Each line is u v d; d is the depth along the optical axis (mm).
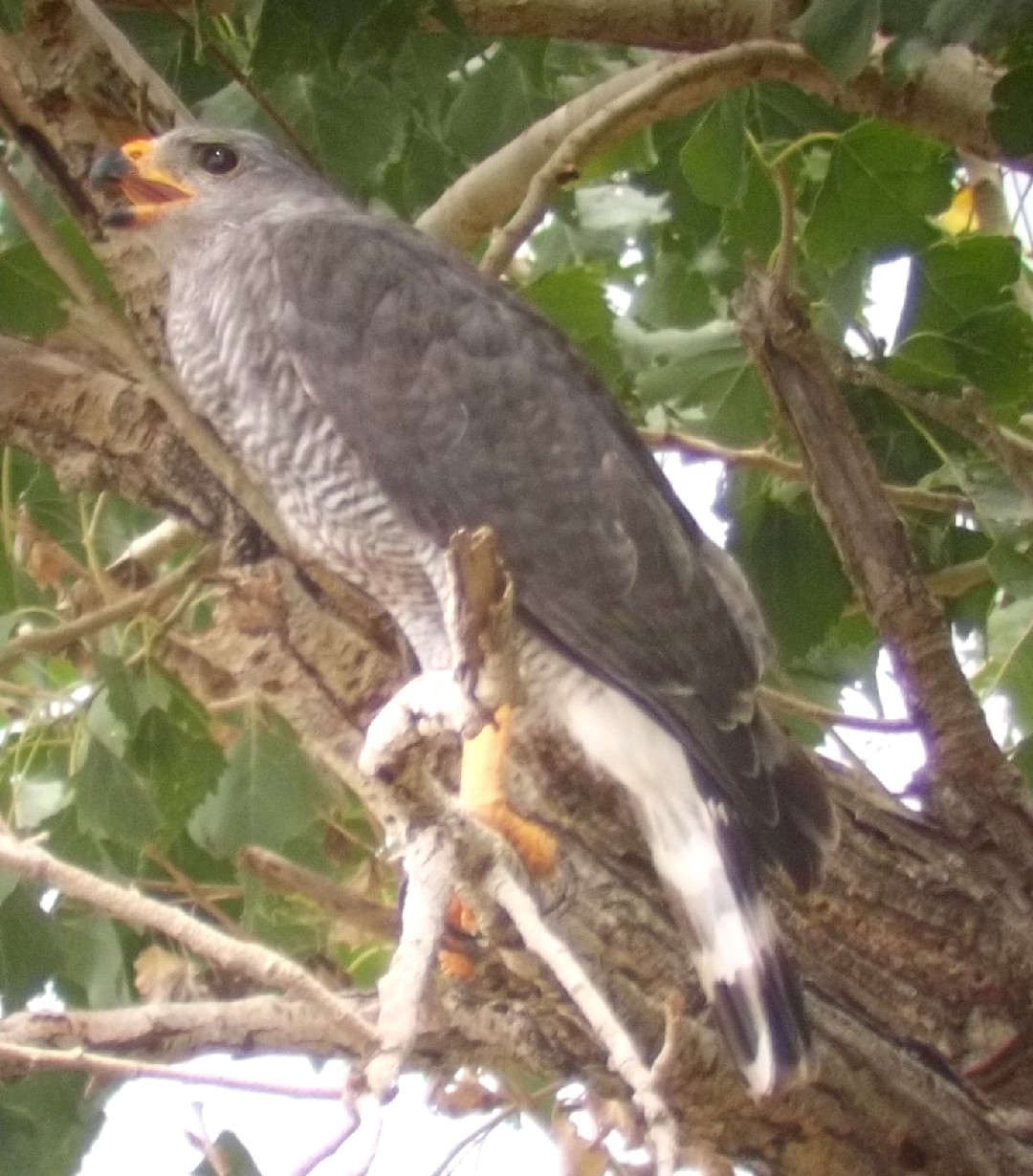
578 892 5613
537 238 8781
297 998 3945
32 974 6797
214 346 6465
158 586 6449
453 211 7781
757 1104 5539
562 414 6301
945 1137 5758
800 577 7344
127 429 5973
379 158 7332
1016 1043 6121
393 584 6293
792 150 7340
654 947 5613
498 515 6145
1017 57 5977
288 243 6422
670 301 8148
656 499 6340
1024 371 7254
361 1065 3713
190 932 3787
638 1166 5230
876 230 7324
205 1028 4789
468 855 4340
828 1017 5801
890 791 6758
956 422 6879
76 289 5781
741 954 5516
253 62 5961
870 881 6156
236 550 6023
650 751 5934
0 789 7277
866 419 7309
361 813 7562
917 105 7055
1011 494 6809
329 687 5832
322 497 6332
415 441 6195
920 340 7309
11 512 7340
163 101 6711
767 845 5684
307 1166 3430
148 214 6555
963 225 9391
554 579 6094
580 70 8516
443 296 6402
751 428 7480
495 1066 5555
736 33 7078
